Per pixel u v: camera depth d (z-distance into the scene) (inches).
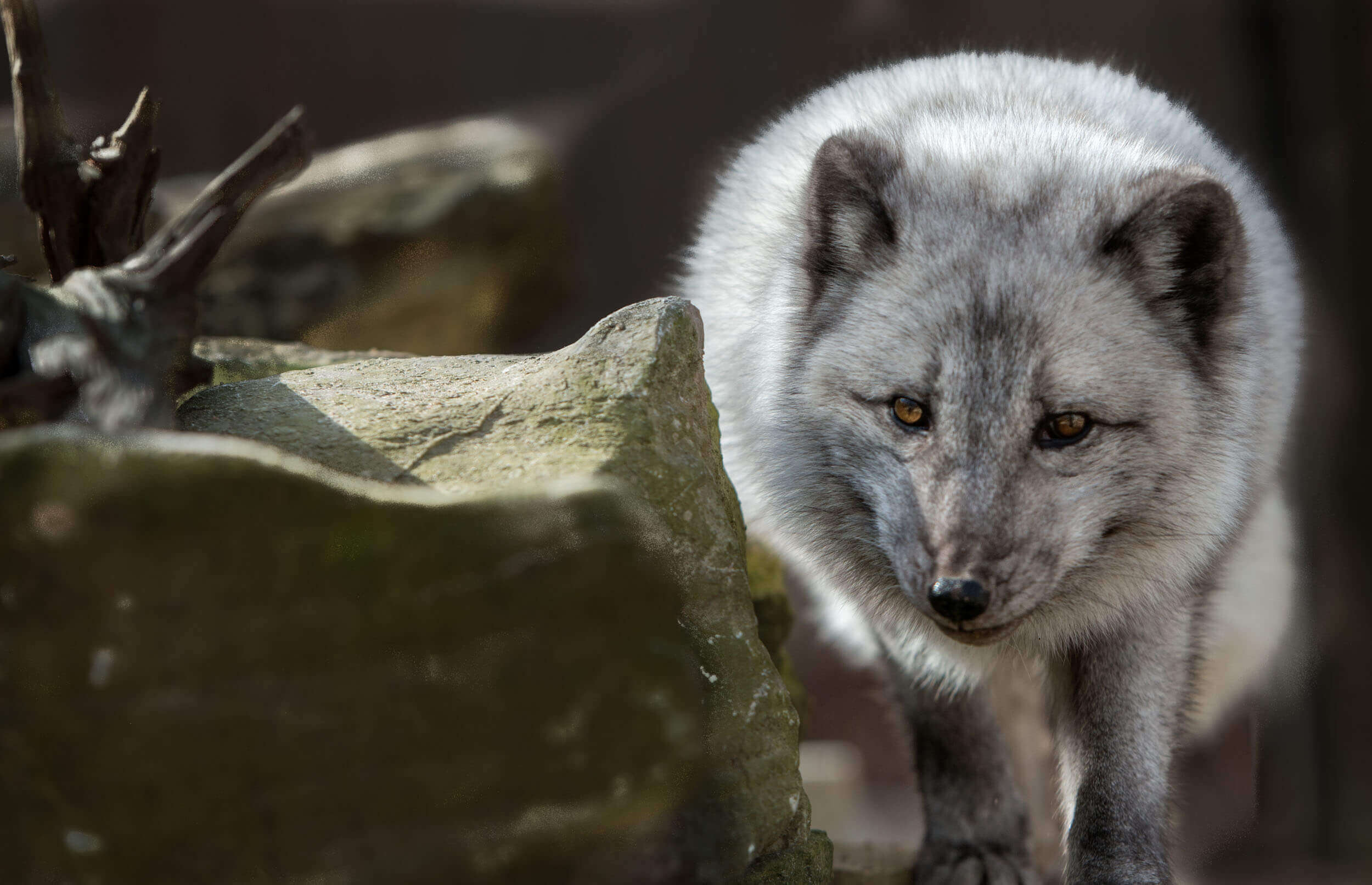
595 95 896.9
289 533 159.2
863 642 312.8
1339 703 528.7
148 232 445.7
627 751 175.9
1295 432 518.9
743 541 229.6
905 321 237.1
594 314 855.1
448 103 908.6
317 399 205.8
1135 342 232.7
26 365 178.4
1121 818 249.8
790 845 197.2
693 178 852.6
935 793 285.9
